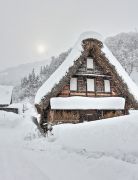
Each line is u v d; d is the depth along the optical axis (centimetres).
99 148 891
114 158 777
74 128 1279
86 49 2034
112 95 2183
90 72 2159
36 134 2223
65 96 2094
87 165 822
